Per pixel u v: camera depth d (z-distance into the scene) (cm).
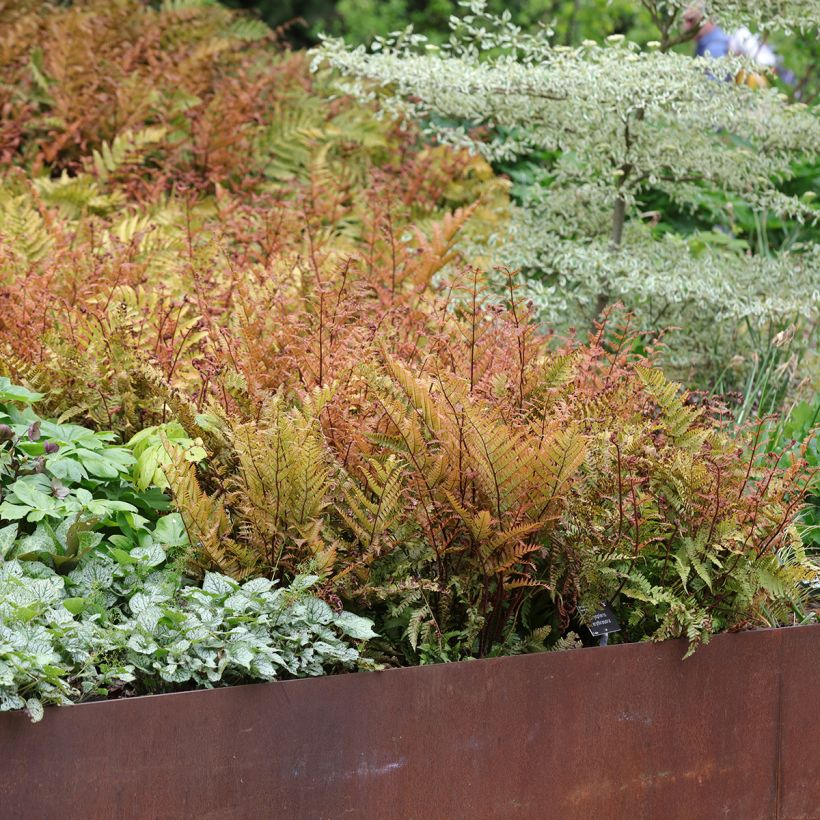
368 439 272
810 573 303
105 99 622
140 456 289
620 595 295
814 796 306
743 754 293
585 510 282
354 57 507
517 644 278
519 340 313
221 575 258
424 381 285
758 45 705
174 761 225
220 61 725
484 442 261
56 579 246
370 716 245
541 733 265
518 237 531
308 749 239
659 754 281
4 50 641
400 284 450
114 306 343
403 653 272
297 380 322
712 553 285
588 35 1012
